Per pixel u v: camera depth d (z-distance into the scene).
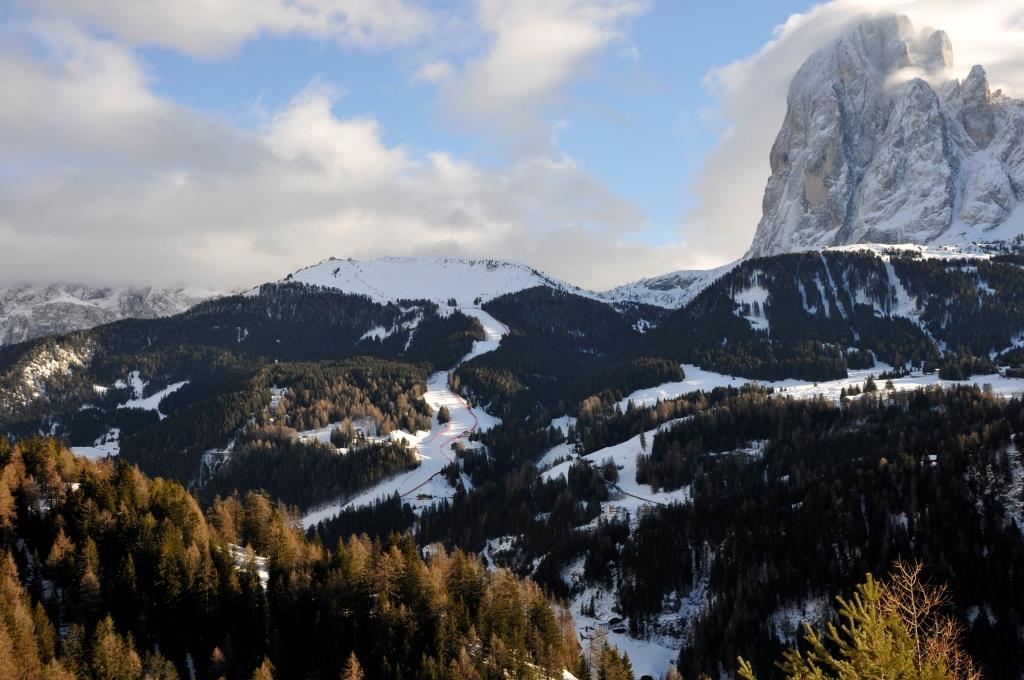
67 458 138.75
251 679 105.00
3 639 88.69
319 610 118.00
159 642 109.94
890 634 36.31
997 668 123.12
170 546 117.19
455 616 121.12
